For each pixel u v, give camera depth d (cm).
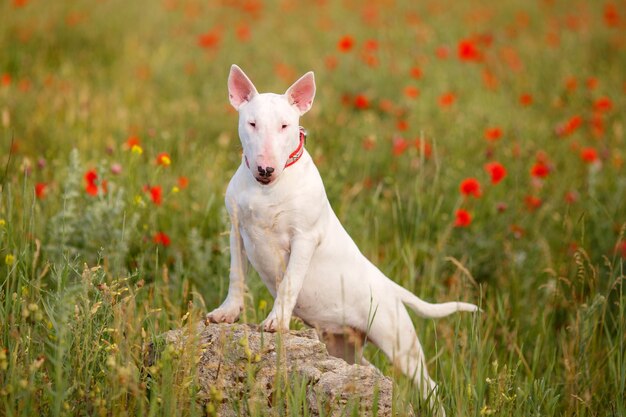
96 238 457
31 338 328
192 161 603
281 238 358
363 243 529
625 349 425
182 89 905
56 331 308
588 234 573
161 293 420
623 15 1438
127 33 1099
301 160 356
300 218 353
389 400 320
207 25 1232
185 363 306
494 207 604
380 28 1232
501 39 1205
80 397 301
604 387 413
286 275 341
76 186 482
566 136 764
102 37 1055
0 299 343
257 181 346
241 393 319
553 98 948
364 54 968
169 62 995
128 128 707
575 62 1101
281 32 1244
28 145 649
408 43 1162
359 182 643
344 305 384
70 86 823
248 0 1306
